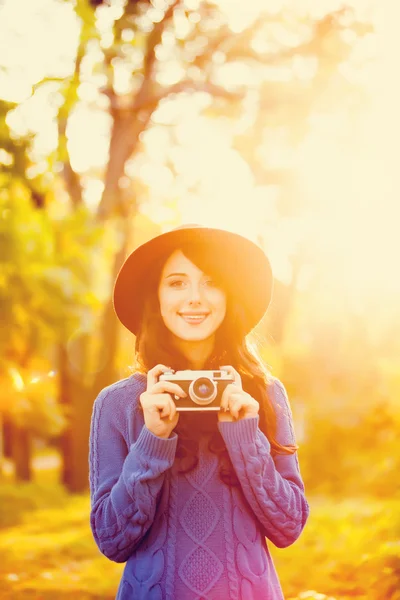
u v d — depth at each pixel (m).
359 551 6.86
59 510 14.36
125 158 16.81
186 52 15.70
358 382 16.95
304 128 16.58
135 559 2.57
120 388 2.78
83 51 9.74
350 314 24.72
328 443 15.88
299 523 2.67
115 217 17.56
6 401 12.13
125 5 12.95
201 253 2.73
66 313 11.07
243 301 2.83
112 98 15.96
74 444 18.78
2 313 10.61
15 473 22.36
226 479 2.60
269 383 2.87
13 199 10.34
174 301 2.73
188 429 2.64
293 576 6.82
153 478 2.49
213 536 2.55
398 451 13.91
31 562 8.55
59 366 18.77
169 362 2.77
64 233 12.59
